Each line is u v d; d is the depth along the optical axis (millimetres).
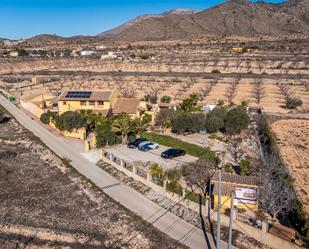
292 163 52562
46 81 138875
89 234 33000
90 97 72812
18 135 67375
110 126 61125
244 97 103688
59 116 69125
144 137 62938
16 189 43094
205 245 30656
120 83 127812
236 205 35281
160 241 31406
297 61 162625
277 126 74938
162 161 51438
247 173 43719
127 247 31141
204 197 37906
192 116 65688
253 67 158375
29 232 33375
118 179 45250
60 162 51938
